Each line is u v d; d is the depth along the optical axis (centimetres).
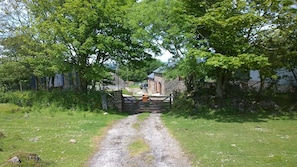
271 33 2362
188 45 2333
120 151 1532
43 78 4016
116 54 3019
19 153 1213
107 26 2883
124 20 2755
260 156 1327
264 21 2214
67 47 2784
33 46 3125
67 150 1505
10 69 3216
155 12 2422
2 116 2445
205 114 2527
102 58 3092
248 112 2517
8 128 2011
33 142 1628
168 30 2367
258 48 2441
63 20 2728
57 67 2745
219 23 2158
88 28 2772
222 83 2764
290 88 2981
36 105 2825
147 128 2119
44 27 2773
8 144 1552
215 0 2442
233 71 2630
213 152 1414
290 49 2547
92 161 1374
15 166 1090
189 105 2758
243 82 3114
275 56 2483
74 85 3322
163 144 1645
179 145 1599
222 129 1950
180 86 4947
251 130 1898
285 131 1852
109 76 2883
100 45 2670
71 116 2569
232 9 2283
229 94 2842
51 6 2914
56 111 2720
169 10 2383
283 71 3094
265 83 3128
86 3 2697
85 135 1866
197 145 1551
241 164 1225
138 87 7669
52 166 1233
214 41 2383
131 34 2861
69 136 1820
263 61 2159
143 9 2522
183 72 2389
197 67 2322
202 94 2908
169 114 2764
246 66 2397
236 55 2320
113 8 2802
